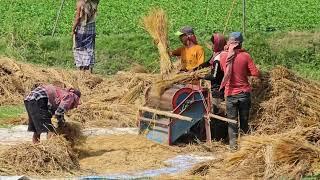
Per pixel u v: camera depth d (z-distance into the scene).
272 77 34.16
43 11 67.50
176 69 33.69
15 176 24.67
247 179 24.31
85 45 45.53
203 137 31.78
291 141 24.69
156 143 30.84
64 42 53.66
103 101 37.47
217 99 31.70
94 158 28.16
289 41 54.31
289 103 32.94
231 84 30.14
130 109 36.06
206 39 55.19
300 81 34.56
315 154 24.30
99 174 25.95
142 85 36.94
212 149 30.36
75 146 28.66
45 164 25.88
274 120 32.44
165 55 33.81
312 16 65.81
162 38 34.12
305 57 53.12
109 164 27.41
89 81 41.91
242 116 30.41
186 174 25.48
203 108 31.34
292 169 23.84
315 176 22.97
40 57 51.91
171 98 30.89
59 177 25.31
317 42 54.19
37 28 58.31
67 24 61.22
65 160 26.14
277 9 69.12
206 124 31.19
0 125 34.22
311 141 26.14
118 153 28.84
